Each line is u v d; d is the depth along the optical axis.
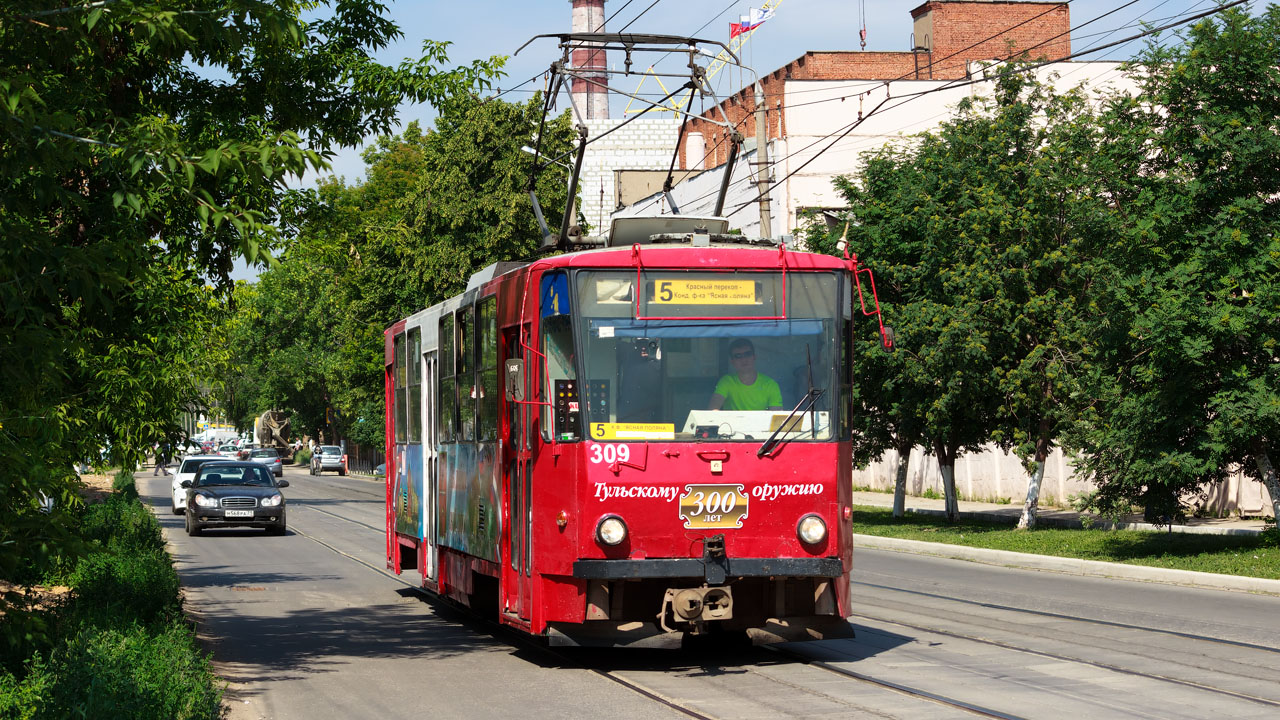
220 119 12.95
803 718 8.57
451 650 12.52
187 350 14.16
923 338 25.86
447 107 14.33
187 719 7.51
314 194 14.17
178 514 40.56
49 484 7.32
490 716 8.98
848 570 10.66
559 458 10.36
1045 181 24.94
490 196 45.72
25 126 6.78
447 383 14.06
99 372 11.58
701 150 62.97
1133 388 19.98
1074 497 26.17
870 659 11.15
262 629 14.26
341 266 52.69
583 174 78.88
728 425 10.43
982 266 24.97
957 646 11.90
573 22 87.00
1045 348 24.66
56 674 7.79
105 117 9.63
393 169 68.38
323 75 13.60
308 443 118.62
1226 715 8.50
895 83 48.00
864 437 30.23
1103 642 12.05
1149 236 18.81
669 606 10.39
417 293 47.69
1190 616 14.00
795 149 47.44
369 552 25.86
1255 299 18.14
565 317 10.49
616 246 12.16
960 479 39.47
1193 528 24.14
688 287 10.59
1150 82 19.69
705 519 10.27
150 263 9.76
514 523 11.20
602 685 10.17
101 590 12.32
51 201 7.18
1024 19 55.16
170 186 8.13
